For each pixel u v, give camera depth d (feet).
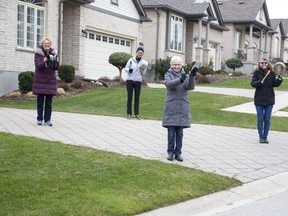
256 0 141.08
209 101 56.54
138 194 19.30
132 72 42.55
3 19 58.49
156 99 55.57
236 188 21.88
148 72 95.45
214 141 33.42
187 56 111.45
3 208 16.61
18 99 56.90
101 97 56.75
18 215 16.06
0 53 58.44
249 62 130.00
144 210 17.97
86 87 64.34
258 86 33.73
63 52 73.36
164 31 98.68
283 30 181.37
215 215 18.40
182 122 25.81
